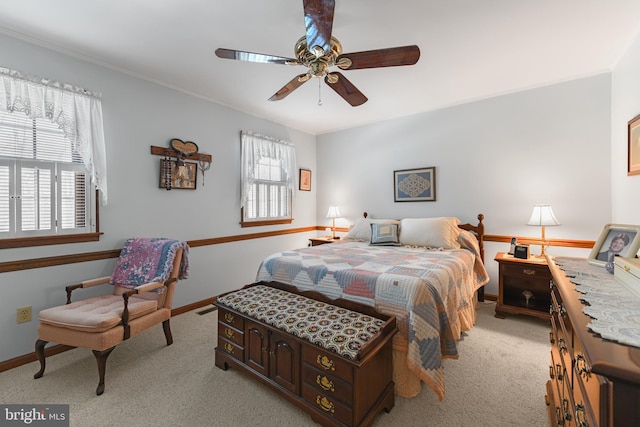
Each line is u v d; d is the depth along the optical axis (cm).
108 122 246
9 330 200
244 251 369
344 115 391
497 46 219
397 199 397
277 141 409
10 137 198
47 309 201
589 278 124
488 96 324
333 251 290
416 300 170
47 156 214
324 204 481
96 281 224
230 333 193
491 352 218
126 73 256
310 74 189
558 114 287
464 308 239
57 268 221
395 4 171
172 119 292
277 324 164
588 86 272
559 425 121
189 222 309
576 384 92
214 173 332
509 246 316
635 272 105
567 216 285
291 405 163
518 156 310
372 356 139
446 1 168
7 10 174
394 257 257
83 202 233
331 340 144
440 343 176
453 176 352
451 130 351
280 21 188
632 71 213
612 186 261
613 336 70
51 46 214
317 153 488
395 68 256
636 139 205
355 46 215
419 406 162
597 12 179
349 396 134
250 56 174
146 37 206
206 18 184
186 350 224
